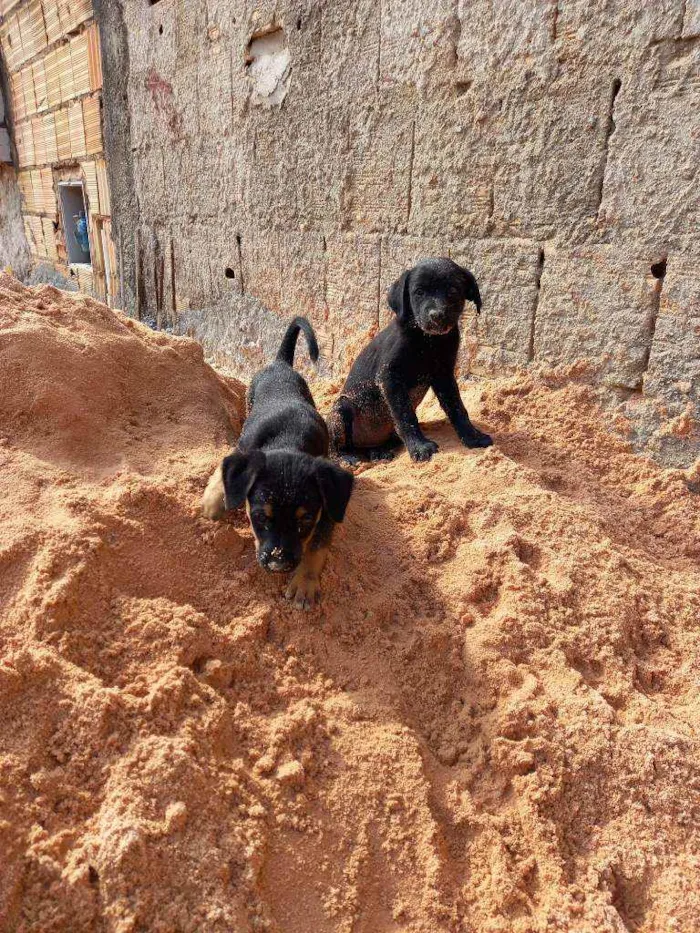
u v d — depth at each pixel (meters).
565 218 0.96
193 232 1.89
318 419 0.76
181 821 0.44
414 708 0.58
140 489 0.64
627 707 0.58
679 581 0.74
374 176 1.25
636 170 0.87
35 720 0.46
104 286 2.59
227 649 0.56
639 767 0.53
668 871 0.48
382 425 1.02
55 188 2.86
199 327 1.95
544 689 0.58
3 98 3.22
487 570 0.68
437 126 1.11
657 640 0.66
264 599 0.62
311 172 1.40
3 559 0.55
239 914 0.42
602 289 0.94
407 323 0.90
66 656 0.51
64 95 2.52
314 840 0.47
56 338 0.79
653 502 0.85
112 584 0.57
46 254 3.20
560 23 0.91
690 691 0.61
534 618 0.63
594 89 0.90
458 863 0.49
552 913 0.45
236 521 0.67
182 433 0.81
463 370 1.16
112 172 2.27
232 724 0.52
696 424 0.87
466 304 1.13
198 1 1.62
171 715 0.49
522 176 1.00
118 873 0.41
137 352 0.87
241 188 1.63
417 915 0.45
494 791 0.53
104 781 0.45
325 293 1.44
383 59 1.18
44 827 0.42
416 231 1.19
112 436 0.76
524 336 1.05
